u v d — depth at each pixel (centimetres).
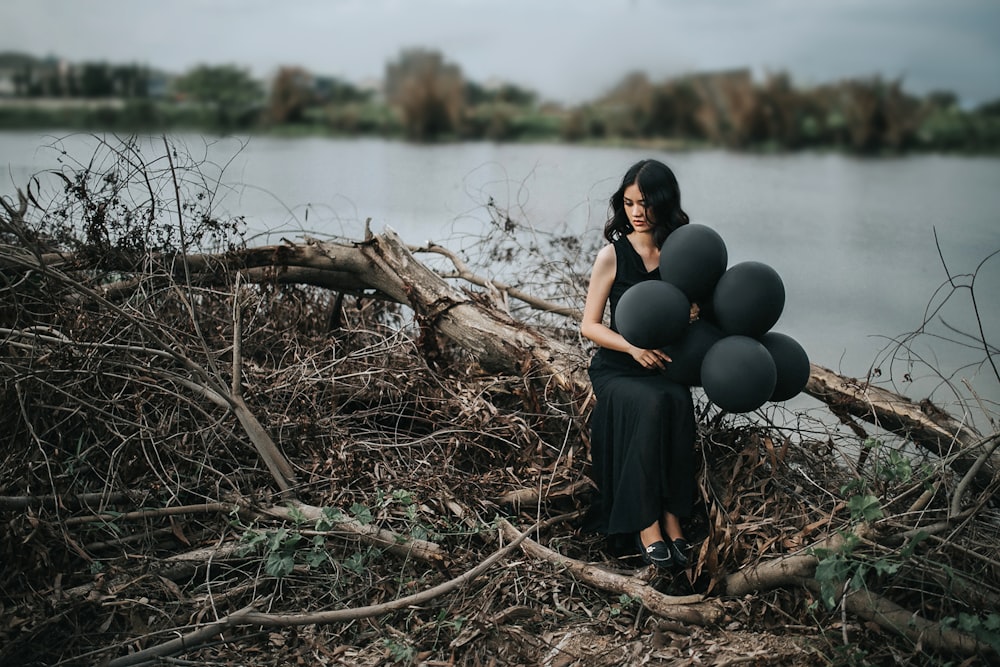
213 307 506
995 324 718
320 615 334
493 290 544
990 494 345
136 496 388
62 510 374
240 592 360
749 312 362
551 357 455
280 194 1056
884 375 612
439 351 491
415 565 376
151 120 1798
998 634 306
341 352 509
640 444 371
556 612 357
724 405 360
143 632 340
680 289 370
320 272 518
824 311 752
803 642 332
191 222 532
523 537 374
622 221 397
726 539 361
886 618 327
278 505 396
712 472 395
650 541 371
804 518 370
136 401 411
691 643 338
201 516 394
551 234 611
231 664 327
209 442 416
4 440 397
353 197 1055
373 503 398
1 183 738
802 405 561
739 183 1380
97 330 430
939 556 343
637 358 375
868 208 1177
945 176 1480
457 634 341
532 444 434
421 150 1628
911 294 798
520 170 1252
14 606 340
